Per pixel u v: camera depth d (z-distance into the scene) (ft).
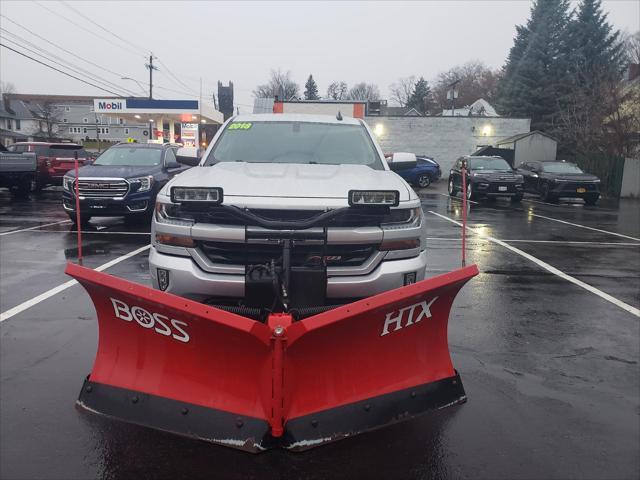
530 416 11.21
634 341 15.80
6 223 37.88
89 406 9.59
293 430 8.91
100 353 9.79
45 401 11.41
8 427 10.37
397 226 11.69
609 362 14.19
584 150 93.76
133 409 9.36
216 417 9.06
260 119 17.42
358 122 17.90
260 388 8.96
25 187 56.24
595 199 65.36
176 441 9.93
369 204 10.61
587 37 153.79
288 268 10.34
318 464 9.34
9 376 12.62
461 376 13.06
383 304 8.75
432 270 25.34
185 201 10.48
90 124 313.32
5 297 19.06
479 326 16.85
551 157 111.75
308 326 8.48
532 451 9.93
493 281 23.08
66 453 9.55
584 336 16.15
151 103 115.14
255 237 10.69
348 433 9.19
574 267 26.43
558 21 160.25
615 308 19.17
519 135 114.11
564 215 52.24
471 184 63.67
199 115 118.32
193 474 9.02
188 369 9.30
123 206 34.12
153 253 11.89
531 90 154.20
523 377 13.14
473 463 9.52
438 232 38.17
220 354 9.09
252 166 13.93
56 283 21.08
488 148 112.78
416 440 10.17
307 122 17.26
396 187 12.39
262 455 9.51
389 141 121.60
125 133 313.73
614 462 9.64
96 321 16.57
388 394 9.56
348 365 9.35
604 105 92.07
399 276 11.48
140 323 9.32
